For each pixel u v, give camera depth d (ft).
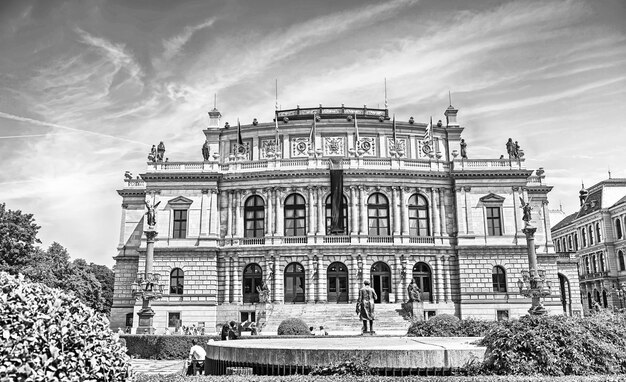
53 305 41.55
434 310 249.34
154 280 211.82
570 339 63.05
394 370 65.16
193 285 252.01
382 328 224.94
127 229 294.05
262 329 226.38
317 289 246.27
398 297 247.29
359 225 255.29
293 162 264.72
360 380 56.90
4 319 38.40
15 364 36.76
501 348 63.10
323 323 227.81
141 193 298.35
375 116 299.38
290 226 259.60
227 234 260.62
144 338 162.91
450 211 263.49
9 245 223.71
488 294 250.98
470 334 119.24
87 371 40.73
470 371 63.62
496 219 261.65
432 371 65.10
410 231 261.03
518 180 263.29
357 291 246.27
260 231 261.44
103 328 44.47
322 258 249.55
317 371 64.64
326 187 258.16
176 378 59.11
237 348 74.69
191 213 260.21
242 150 288.71
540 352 61.72
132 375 45.50
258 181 261.85
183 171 263.90
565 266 307.99
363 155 274.77
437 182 264.31
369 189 259.39
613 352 63.77
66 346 40.27
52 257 299.17
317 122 283.38
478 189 262.88
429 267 255.91
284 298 249.55
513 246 255.09
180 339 160.86
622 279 375.25
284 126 283.59
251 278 255.70
